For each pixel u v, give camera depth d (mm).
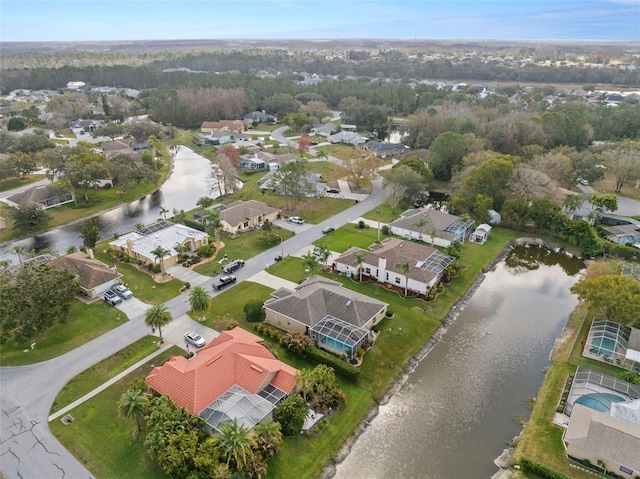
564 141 141125
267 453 41094
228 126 194625
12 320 54656
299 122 196000
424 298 70312
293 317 60188
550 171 110312
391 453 44438
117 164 117688
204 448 39094
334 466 42750
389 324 63938
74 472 40562
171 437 39469
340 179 130500
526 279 80000
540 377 55469
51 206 108812
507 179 101875
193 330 61406
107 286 70750
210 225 93188
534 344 61688
